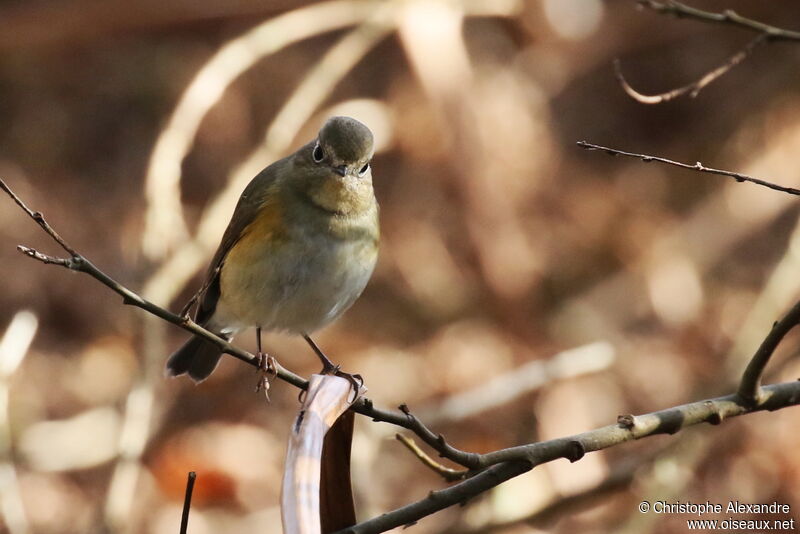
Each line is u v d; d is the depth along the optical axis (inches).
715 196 591.8
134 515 444.1
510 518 358.3
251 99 614.9
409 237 581.3
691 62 641.6
